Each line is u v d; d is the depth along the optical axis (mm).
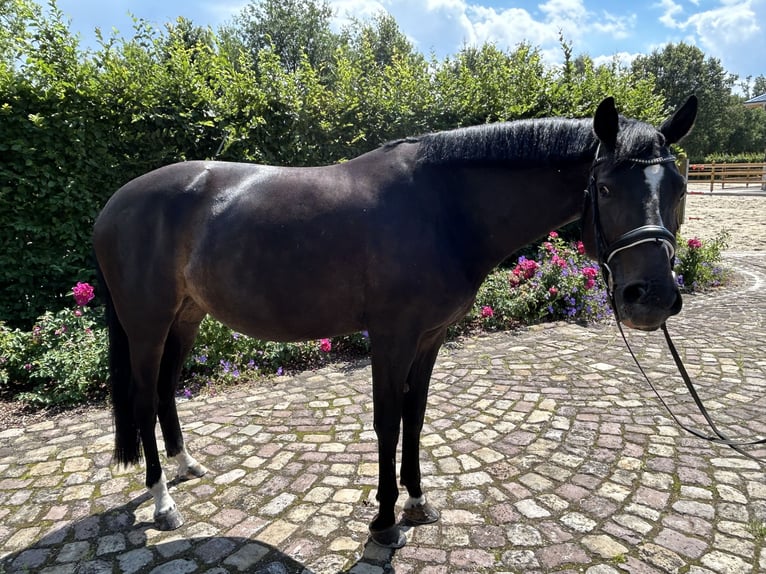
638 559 1905
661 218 1517
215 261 2010
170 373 2512
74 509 2328
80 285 4023
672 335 4855
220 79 5312
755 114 42906
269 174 2092
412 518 2168
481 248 1955
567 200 1856
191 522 2211
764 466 2549
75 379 3584
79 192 4707
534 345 4668
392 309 1873
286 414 3330
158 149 5027
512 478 2500
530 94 7121
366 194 1916
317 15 24266
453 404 3418
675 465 2576
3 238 4473
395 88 6688
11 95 4340
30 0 4469
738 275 7625
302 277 1916
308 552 1995
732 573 1819
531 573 1851
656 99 7887
